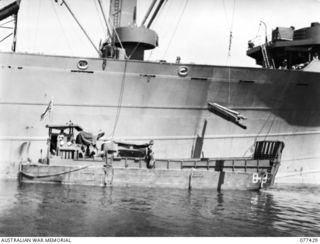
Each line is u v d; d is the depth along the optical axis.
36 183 17.34
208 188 18.59
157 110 21.39
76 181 17.38
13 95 20.19
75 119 20.84
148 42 23.31
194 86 21.27
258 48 26.20
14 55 19.80
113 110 21.09
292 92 22.19
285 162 23.22
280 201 16.27
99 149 20.53
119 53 22.06
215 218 12.11
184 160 19.14
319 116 23.36
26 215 11.22
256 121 22.42
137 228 10.45
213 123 22.02
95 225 10.53
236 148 22.45
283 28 24.34
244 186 19.11
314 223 12.09
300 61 26.56
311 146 23.84
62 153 18.09
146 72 20.83
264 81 21.61
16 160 20.45
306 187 22.05
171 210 12.96
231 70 21.22
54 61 20.12
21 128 20.48
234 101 21.91
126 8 24.88
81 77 20.50
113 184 17.56
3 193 14.57
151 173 17.92
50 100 20.48
